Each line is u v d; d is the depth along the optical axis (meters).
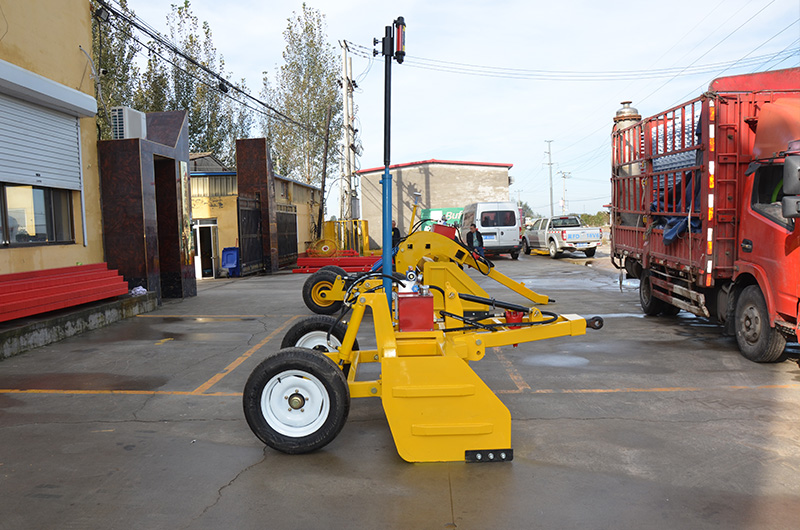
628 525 3.26
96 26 21.81
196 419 5.16
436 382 4.09
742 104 7.17
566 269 19.89
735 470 3.96
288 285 16.97
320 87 35.47
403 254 10.29
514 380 6.27
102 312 10.01
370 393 4.50
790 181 5.51
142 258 11.86
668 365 6.79
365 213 44.50
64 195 10.70
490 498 3.60
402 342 4.48
